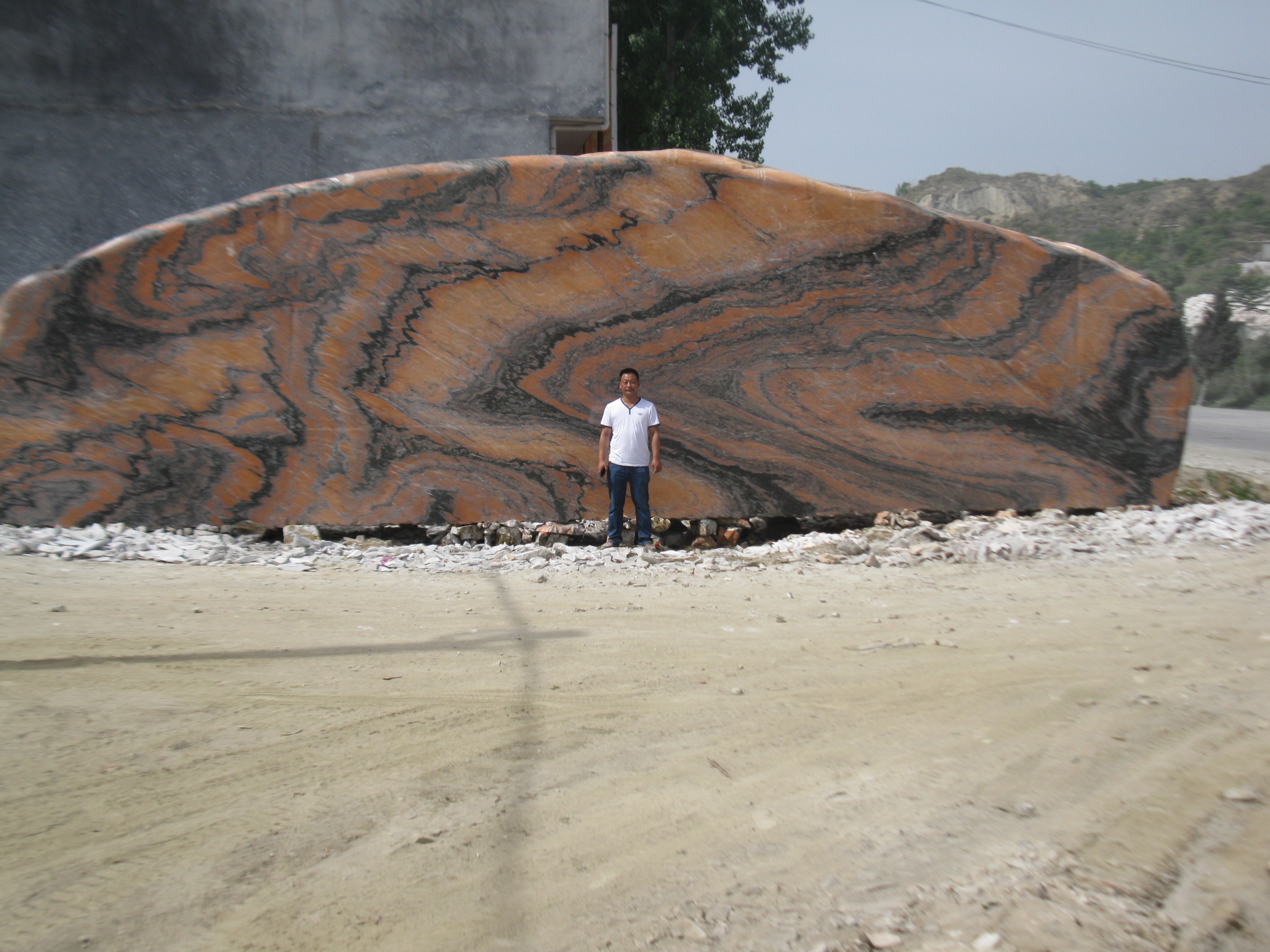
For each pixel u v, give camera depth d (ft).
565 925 9.32
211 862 10.38
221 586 23.85
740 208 32.01
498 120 46.14
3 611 20.11
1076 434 34.30
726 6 103.04
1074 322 33.83
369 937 9.10
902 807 11.82
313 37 45.16
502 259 31.32
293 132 45.19
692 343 32.37
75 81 43.98
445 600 22.89
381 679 16.51
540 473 32.09
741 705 15.39
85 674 16.31
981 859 10.53
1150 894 9.83
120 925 9.24
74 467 29.78
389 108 45.65
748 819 11.48
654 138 98.02
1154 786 12.43
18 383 29.35
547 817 11.50
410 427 31.40
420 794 12.08
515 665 17.39
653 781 12.53
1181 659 18.01
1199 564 27.73
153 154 44.45
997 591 24.43
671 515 32.76
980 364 33.58
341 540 31.27
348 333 30.89
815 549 30.07
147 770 12.64
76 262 29.53
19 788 12.03
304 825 11.23
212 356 30.37
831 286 32.65
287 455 30.91
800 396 32.99
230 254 30.22
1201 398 168.96
